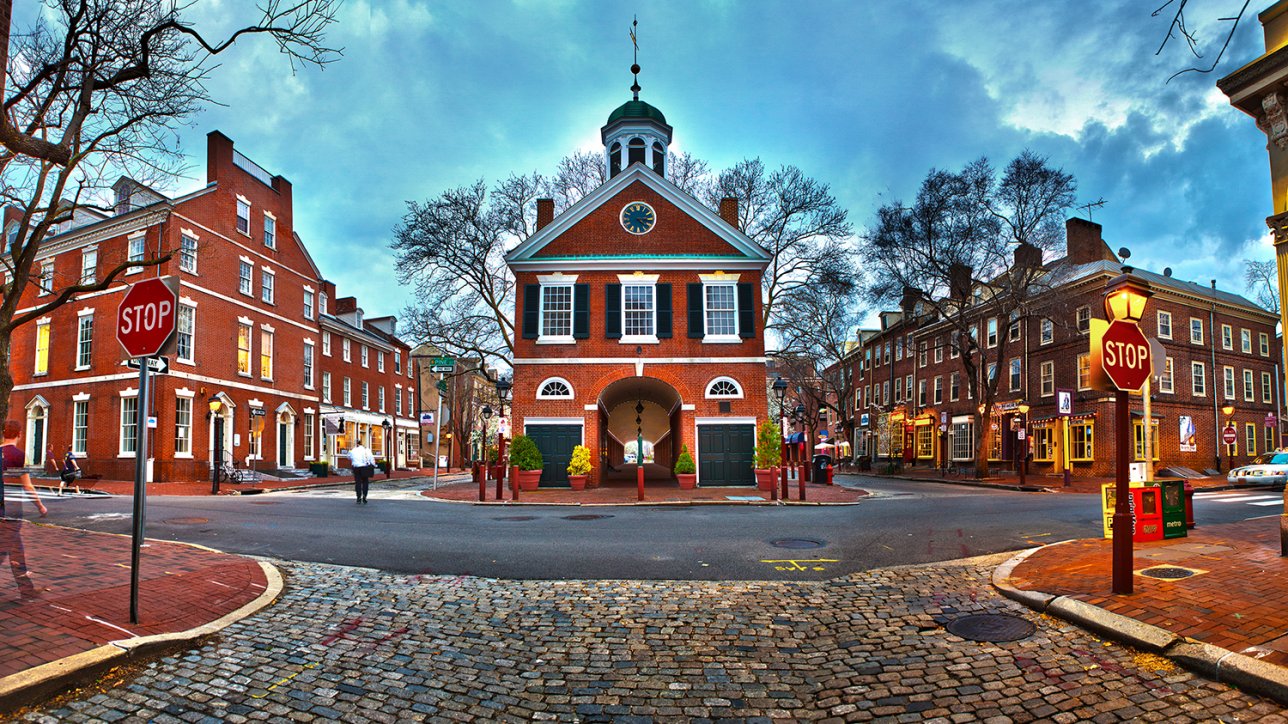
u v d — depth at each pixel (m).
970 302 41.66
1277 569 7.45
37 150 6.47
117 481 27.30
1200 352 34.59
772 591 7.74
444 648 5.82
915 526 12.96
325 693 4.80
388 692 4.86
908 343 49.78
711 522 13.80
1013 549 10.34
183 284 29.11
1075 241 37.22
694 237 25.47
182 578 7.42
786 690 4.94
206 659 5.30
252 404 33.16
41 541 9.39
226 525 12.77
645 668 5.40
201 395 29.88
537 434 24.33
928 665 5.33
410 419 55.59
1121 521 6.62
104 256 29.77
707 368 24.64
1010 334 39.66
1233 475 25.70
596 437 24.38
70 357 30.09
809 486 27.47
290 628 6.20
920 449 48.94
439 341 31.83
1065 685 4.84
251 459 33.09
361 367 46.41
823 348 42.38
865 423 57.94
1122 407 6.75
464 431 57.69
